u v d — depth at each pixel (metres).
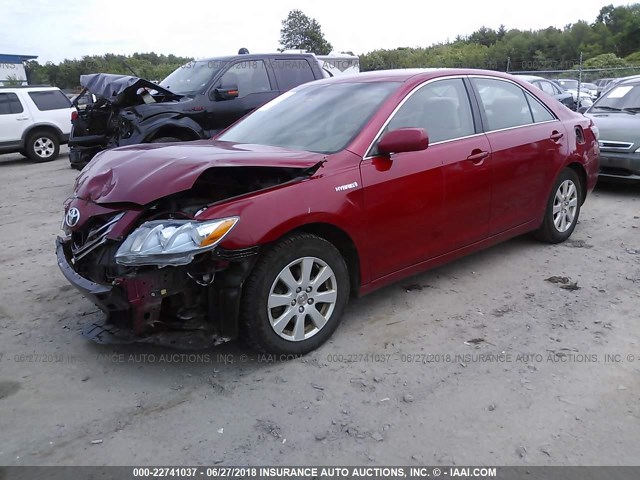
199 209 3.28
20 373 3.53
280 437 2.87
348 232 3.70
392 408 3.08
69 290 4.89
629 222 6.62
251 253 3.25
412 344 3.77
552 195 5.45
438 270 5.10
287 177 3.64
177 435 2.90
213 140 4.65
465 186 4.43
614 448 2.73
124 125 8.21
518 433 2.85
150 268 3.15
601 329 3.92
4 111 13.91
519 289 4.63
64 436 2.92
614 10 74.19
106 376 3.48
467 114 4.64
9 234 6.87
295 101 4.77
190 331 3.32
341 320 4.01
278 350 3.51
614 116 8.32
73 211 3.59
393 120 4.07
